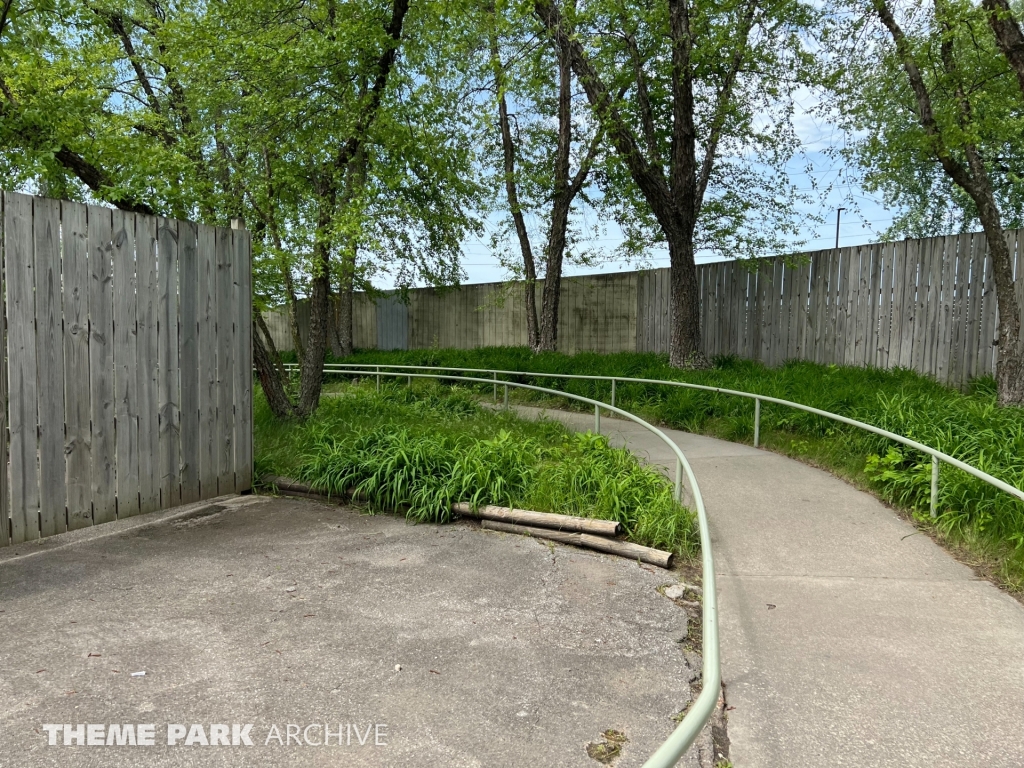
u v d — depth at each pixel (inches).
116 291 194.2
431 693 106.1
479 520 197.9
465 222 422.6
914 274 379.2
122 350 196.5
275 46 292.2
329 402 374.6
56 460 181.9
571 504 191.8
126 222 196.1
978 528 169.9
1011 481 186.7
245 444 236.8
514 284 663.8
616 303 613.3
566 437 285.4
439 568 162.2
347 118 299.6
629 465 222.7
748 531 181.8
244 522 200.8
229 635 126.1
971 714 99.0
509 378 511.5
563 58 411.2
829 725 97.0
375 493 211.5
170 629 128.6
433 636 126.0
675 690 107.3
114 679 109.9
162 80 354.9
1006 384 298.7
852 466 239.0
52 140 254.1
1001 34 273.9
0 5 287.1
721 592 144.9
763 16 381.7
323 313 330.3
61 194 297.4
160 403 208.1
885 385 339.0
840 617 132.0
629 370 460.4
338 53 285.7
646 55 413.7
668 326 558.3
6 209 168.7
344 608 138.7
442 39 366.9
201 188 286.5
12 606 139.4
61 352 181.8
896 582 148.9
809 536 178.1
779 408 309.7
